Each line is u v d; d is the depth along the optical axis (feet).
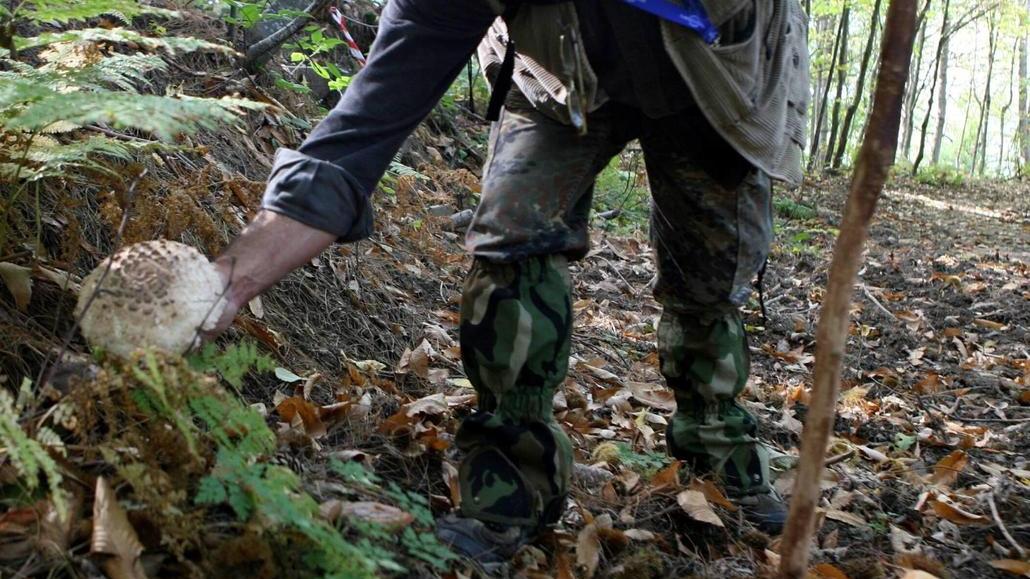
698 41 5.68
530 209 5.92
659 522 7.54
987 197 49.93
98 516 4.49
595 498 7.65
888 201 40.42
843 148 45.37
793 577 4.74
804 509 4.67
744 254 6.99
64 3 6.51
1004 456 10.87
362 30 17.13
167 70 11.28
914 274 21.02
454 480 6.94
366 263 11.29
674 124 6.44
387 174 13.70
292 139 12.53
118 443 4.94
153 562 4.71
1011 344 15.88
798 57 6.89
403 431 7.67
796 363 13.79
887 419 11.71
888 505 9.04
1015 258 25.75
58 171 6.62
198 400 4.83
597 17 5.75
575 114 5.74
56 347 6.46
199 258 5.27
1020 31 80.02
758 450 7.88
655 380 11.60
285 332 8.82
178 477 4.90
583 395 10.23
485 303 5.91
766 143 6.19
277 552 4.80
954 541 8.25
